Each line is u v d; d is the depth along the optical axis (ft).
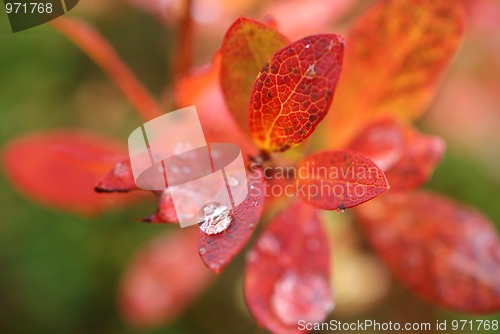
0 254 0.92
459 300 0.56
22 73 0.99
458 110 0.86
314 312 0.51
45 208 0.93
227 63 0.47
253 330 0.90
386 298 0.80
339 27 0.81
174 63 0.61
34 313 0.91
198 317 0.90
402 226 0.57
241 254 0.89
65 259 0.92
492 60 0.83
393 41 0.54
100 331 0.91
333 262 0.76
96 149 0.62
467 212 0.57
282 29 0.60
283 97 0.45
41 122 0.97
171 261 0.75
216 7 0.65
